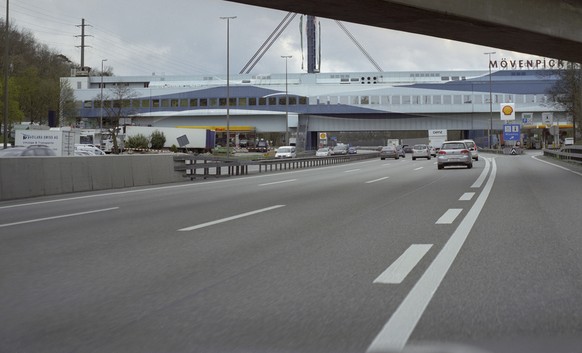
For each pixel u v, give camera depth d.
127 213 12.09
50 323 4.45
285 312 4.67
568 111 59.38
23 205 14.08
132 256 7.20
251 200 14.86
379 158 69.12
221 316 4.58
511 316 4.47
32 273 6.28
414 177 24.67
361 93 95.69
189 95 100.56
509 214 11.04
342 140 173.75
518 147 70.75
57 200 15.40
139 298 5.18
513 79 105.50
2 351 3.83
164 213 11.99
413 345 3.81
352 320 4.42
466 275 5.93
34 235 9.12
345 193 16.69
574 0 21.61
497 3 19.73
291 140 85.69
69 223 10.56
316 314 4.60
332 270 6.24
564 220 10.08
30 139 36.62
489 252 7.19
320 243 8.00
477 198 14.39
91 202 14.77
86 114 102.19
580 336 3.97
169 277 6.00
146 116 102.19
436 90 95.00
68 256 7.26
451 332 4.09
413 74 114.19
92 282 5.82
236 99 98.81
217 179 26.06
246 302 4.99
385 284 5.58
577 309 4.64
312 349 3.78
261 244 7.97
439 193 16.11
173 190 18.95
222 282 5.75
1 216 11.81
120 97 95.75
